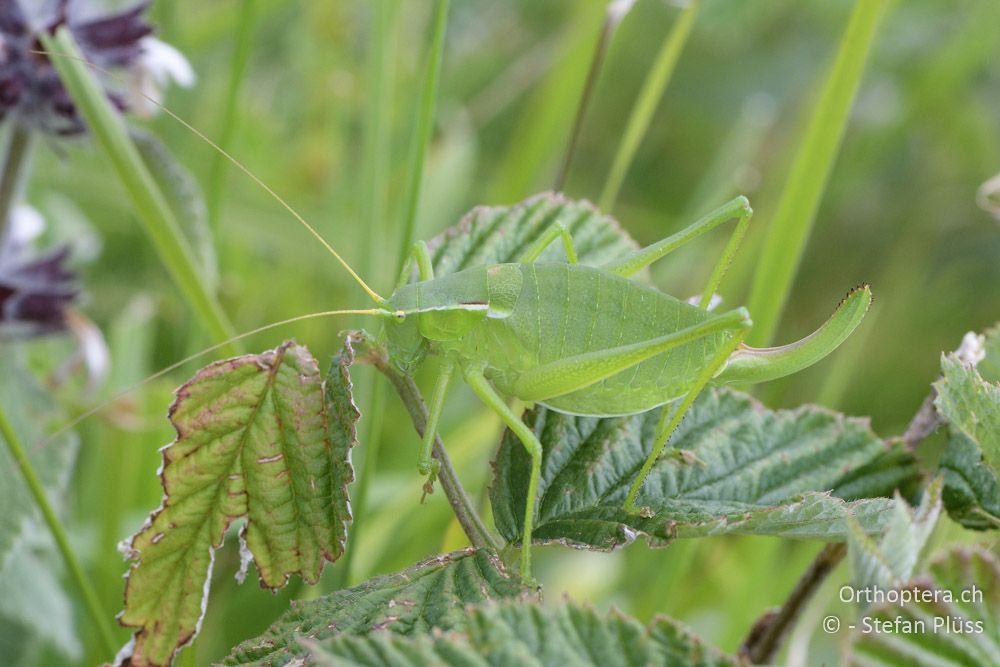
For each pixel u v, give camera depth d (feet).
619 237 0.96
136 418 1.09
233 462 0.85
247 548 0.85
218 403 0.85
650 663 0.79
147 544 0.85
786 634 0.88
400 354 0.93
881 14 1.01
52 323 1.07
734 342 0.89
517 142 1.30
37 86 1.01
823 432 0.91
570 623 0.79
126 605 0.85
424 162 1.01
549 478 0.89
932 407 0.91
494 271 0.92
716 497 0.89
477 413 1.18
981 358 0.90
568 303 0.92
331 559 0.85
